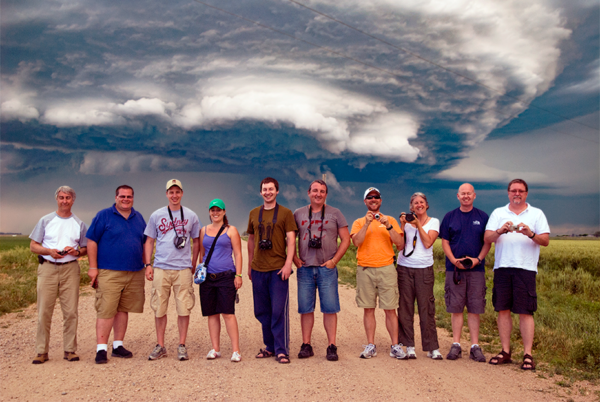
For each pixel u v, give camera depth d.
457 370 5.02
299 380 4.51
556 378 4.75
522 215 5.43
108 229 5.34
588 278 13.08
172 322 7.86
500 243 5.50
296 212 5.74
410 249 5.70
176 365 5.08
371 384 4.40
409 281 5.64
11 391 4.04
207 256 5.47
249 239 5.89
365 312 5.67
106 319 5.23
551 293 11.45
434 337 5.60
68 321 5.27
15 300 9.05
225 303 5.41
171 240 5.51
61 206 5.40
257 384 4.36
